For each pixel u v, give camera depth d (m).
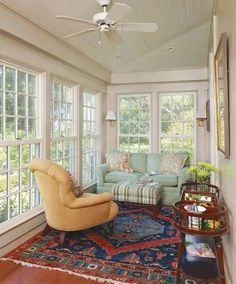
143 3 3.18
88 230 3.34
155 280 2.22
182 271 1.99
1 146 2.81
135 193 3.87
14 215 3.01
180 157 4.98
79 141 4.56
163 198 4.45
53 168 2.73
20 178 3.13
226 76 2.07
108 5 2.91
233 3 1.80
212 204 2.26
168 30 4.20
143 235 3.19
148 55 5.15
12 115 3.02
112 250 2.78
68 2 2.81
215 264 2.07
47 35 3.37
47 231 3.23
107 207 3.03
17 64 2.99
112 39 2.98
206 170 3.21
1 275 2.31
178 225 1.99
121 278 2.25
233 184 1.88
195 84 5.43
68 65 4.11
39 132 3.47
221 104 2.38
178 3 3.35
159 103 5.72
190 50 4.89
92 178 5.37
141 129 5.89
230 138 2.01
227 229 1.98
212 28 3.56
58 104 4.07
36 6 2.75
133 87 5.84
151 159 5.27
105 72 5.51
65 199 2.74
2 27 2.59
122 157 5.27
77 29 3.43
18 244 2.92
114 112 5.95
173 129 5.66
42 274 2.32
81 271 2.37
